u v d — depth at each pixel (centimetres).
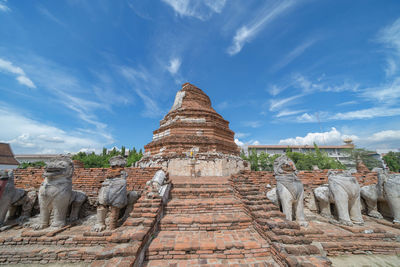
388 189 738
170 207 735
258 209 670
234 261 488
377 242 613
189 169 1321
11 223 734
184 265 469
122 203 679
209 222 634
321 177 989
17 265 561
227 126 1911
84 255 569
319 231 641
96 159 3291
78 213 817
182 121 1631
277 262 473
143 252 486
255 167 3475
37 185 941
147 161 1498
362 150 3588
